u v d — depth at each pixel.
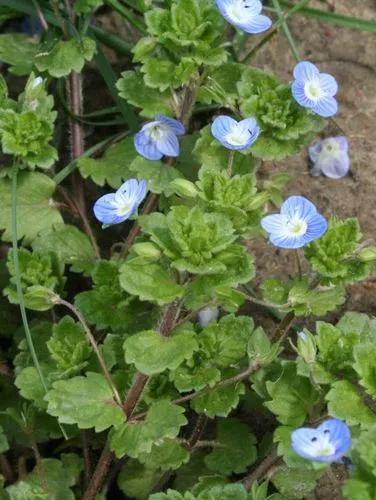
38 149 0.26
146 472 0.25
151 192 0.27
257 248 0.27
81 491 0.25
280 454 0.21
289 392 0.23
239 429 0.25
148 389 0.24
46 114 0.26
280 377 0.23
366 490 0.20
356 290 0.27
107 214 0.24
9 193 0.27
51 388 0.23
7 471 0.25
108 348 0.24
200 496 0.22
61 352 0.24
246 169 0.26
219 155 0.26
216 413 0.23
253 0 0.26
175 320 0.23
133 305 0.25
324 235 0.23
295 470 0.23
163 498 0.22
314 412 0.23
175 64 0.26
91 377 0.23
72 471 0.24
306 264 0.27
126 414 0.23
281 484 0.23
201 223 0.21
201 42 0.25
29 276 0.25
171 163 0.27
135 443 0.22
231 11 0.25
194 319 0.26
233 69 0.27
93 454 0.25
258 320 0.27
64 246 0.26
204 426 0.25
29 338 0.23
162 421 0.22
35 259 0.25
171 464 0.24
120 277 0.22
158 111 0.27
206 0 0.26
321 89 0.25
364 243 0.23
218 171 0.24
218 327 0.24
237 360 0.24
